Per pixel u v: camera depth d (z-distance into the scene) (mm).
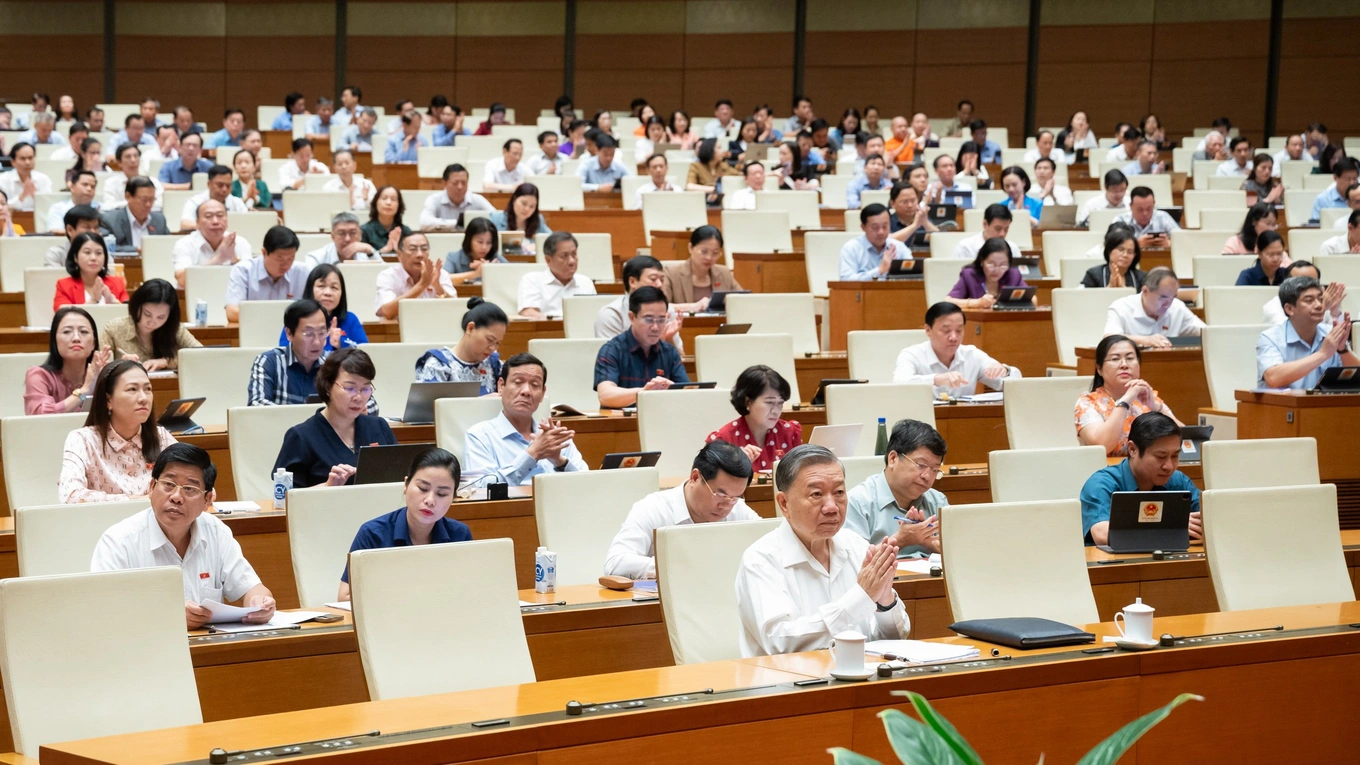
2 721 4152
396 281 9141
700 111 21281
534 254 10602
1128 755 3562
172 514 4184
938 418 7148
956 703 3332
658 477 5336
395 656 3641
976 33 20406
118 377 5113
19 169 12844
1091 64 20031
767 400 5871
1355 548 5152
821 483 3982
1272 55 19172
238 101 21828
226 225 10438
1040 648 3650
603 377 7234
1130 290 8766
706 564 4246
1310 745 3820
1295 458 5598
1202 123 19594
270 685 3969
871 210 9898
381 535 4500
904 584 4668
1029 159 16391
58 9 21578
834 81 20922
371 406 6770
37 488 5562
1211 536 4691
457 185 11766
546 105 21609
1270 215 10398
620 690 3244
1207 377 7816
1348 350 7379
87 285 8531
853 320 9516
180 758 2721
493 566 3865
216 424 6719
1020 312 8750
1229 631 3910
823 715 3205
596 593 4645
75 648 3363
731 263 11008
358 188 12953
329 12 21688
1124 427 6363
